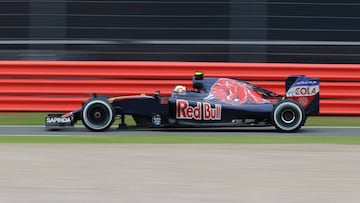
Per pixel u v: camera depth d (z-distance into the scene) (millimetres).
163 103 29875
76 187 16703
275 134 29094
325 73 37562
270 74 37656
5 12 38625
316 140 26453
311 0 38469
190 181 17500
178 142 25547
